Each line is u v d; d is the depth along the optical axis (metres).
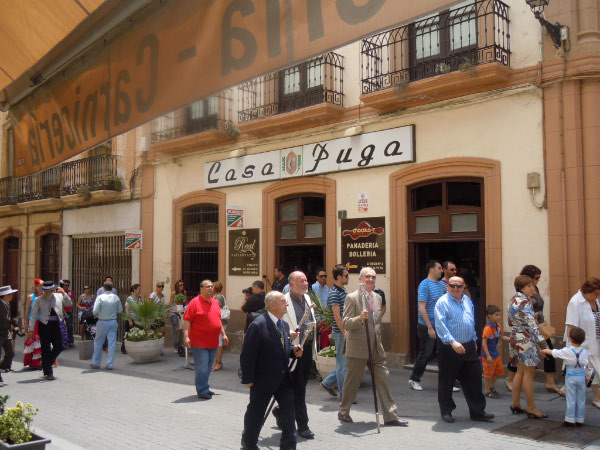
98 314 11.52
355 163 10.84
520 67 8.79
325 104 10.84
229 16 2.00
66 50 2.79
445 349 6.30
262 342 5.17
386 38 10.47
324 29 1.70
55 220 18.97
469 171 9.34
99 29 2.55
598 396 6.77
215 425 6.68
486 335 7.50
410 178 10.11
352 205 10.95
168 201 14.95
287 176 12.05
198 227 14.33
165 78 2.26
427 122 9.94
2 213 21.34
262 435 6.13
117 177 16.33
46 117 3.02
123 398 8.40
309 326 5.91
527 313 6.38
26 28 2.61
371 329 6.42
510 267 8.83
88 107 2.68
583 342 6.50
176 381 9.84
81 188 16.81
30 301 13.23
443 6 1.46
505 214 8.92
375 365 6.37
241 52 1.95
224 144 13.45
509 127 8.93
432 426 6.21
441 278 9.30
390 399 6.34
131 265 15.93
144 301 12.24
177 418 7.06
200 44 2.12
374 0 1.59
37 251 19.88
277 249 12.45
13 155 3.43
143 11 2.38
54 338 10.45
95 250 17.36
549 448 5.30
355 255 10.84
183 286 13.22
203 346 8.24
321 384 8.48
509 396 7.55
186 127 13.76
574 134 8.25
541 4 7.65
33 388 9.38
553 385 7.68
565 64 8.31
